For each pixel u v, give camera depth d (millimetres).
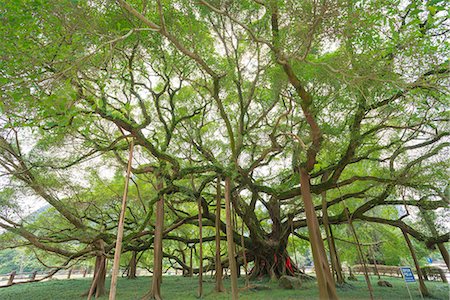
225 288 14328
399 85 7234
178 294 13398
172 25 10398
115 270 6922
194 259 32031
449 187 10727
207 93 15406
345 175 17188
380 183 13648
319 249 9594
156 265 12305
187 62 12359
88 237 12461
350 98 11438
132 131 10734
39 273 29344
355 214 15078
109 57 6781
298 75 10336
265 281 16562
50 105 5594
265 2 7816
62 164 12656
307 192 10250
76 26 5969
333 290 9164
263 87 12883
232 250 10664
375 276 24781
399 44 7094
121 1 6434
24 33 5484
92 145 12039
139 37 9734
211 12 10758
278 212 18234
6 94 5496
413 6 6148
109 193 16609
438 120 10633
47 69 5719
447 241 12133
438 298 11906
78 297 13203
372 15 6691
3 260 39281
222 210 21469
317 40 7691
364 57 7441
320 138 8930
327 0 6453
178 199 18609
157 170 12484
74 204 14164
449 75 6613
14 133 11133
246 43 12406
